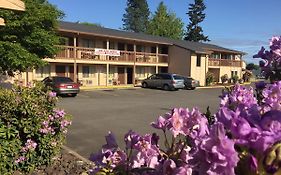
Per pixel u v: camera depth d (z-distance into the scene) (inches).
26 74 1148.5
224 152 47.0
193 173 54.3
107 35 1438.2
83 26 1555.1
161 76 1457.9
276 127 50.8
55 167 294.0
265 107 75.7
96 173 67.5
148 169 62.6
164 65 1763.0
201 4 3316.9
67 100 948.6
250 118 53.2
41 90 295.9
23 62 703.1
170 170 58.1
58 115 297.9
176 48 1770.4
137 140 68.4
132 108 822.5
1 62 697.0
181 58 1759.4
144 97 1128.2
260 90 91.1
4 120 270.2
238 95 86.5
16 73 914.1
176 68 1774.1
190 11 3326.8
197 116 63.7
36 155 287.0
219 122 50.3
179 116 64.1
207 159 47.9
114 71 1567.4
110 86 1449.3
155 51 1781.5
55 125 298.8
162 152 65.9
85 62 1379.2
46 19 783.1
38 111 280.2
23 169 277.4
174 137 63.8
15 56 692.1
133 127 561.9
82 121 601.0
